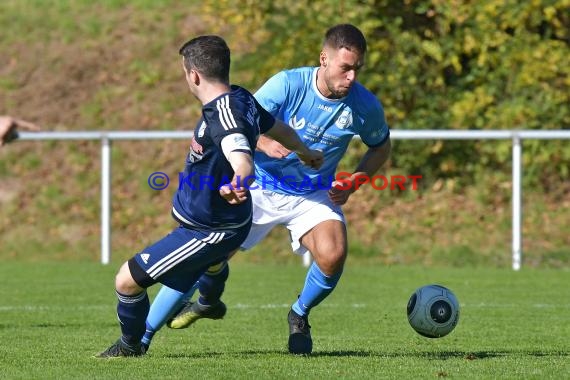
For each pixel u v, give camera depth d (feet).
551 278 123.44
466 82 167.84
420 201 161.58
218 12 169.37
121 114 189.88
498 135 130.62
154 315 61.26
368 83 163.73
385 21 165.07
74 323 82.99
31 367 56.39
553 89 163.12
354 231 156.66
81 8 219.61
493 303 99.91
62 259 155.43
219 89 53.67
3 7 223.10
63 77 200.03
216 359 59.98
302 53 163.73
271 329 79.82
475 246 150.30
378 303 99.71
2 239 163.12
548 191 161.07
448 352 66.03
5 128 50.96
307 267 138.21
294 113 65.26
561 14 165.37
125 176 175.94
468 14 162.71
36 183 175.94
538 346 70.33
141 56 203.21
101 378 51.90
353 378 52.47
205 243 55.16
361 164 68.54
